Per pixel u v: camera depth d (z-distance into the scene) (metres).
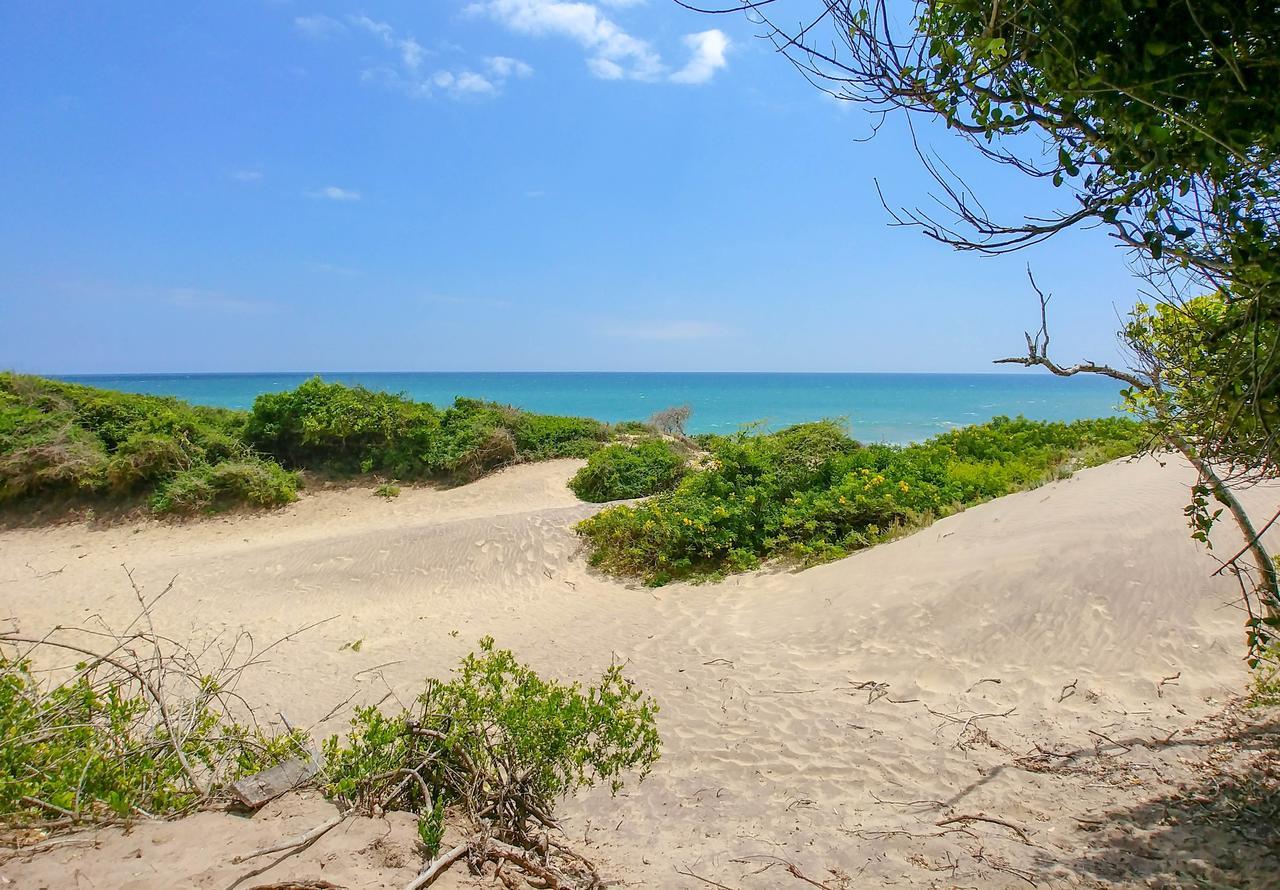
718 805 4.54
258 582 11.38
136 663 4.07
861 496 10.66
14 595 11.12
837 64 2.39
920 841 3.77
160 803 3.27
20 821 2.98
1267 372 2.39
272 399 18.81
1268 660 4.91
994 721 5.33
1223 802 3.81
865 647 6.88
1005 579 7.23
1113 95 1.99
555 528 12.88
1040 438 13.61
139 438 15.96
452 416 19.50
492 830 3.25
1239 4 1.79
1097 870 3.32
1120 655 5.95
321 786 3.43
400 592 11.02
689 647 7.79
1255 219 2.08
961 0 2.07
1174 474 9.02
